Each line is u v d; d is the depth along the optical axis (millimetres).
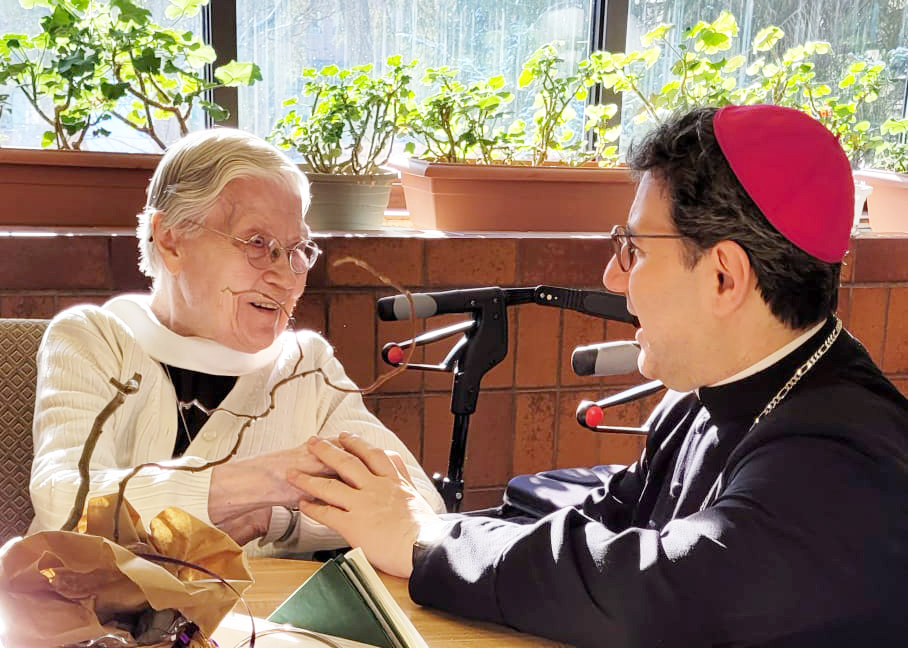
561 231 2191
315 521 1142
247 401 1375
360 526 1081
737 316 953
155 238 1315
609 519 1306
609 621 845
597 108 2363
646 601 832
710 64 2322
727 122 925
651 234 957
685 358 994
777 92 2418
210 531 697
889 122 2576
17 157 1844
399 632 814
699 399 1075
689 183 921
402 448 1440
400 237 1962
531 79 2270
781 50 2641
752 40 2617
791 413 904
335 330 1966
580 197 2172
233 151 1285
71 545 616
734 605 811
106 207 1941
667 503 1153
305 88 2131
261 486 1164
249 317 1313
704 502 1021
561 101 2348
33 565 611
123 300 1416
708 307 951
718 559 819
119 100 2096
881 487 826
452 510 1594
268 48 2307
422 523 1067
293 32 2314
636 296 985
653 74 2594
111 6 1884
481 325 1510
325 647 821
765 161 899
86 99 1991
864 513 812
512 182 2119
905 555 812
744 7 2596
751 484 857
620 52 2521
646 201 967
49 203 1912
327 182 2057
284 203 1297
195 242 1284
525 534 929
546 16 2492
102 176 1914
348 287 1955
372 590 824
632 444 2246
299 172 1350
